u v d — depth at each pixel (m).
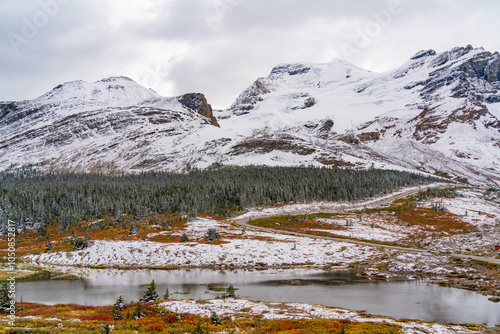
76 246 123.94
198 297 65.50
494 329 46.28
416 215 190.25
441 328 44.66
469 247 125.19
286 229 163.62
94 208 188.25
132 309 50.78
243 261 108.94
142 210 181.75
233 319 47.09
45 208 181.62
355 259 111.81
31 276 90.88
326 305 60.09
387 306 59.53
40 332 35.91
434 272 91.62
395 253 115.25
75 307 53.78
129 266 107.25
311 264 106.75
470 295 68.31
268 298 65.25
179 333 39.81
